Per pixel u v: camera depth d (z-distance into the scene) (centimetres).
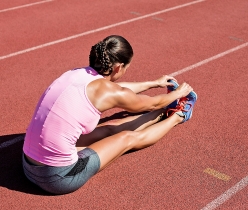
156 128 448
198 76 640
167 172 426
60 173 372
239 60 701
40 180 379
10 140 476
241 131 496
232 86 608
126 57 384
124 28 839
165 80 495
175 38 789
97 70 387
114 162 439
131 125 467
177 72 653
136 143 430
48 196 391
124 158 445
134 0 1016
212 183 410
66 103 371
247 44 769
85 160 384
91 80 380
